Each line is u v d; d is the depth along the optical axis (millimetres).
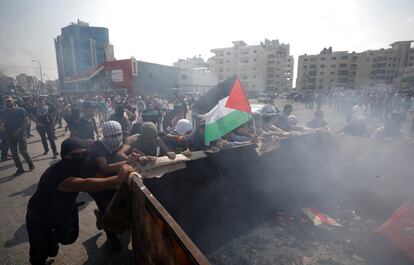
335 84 96438
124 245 3020
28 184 4906
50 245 2311
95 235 3234
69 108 5637
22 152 5578
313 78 99312
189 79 49688
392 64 91438
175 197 2498
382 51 91625
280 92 93812
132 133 4840
